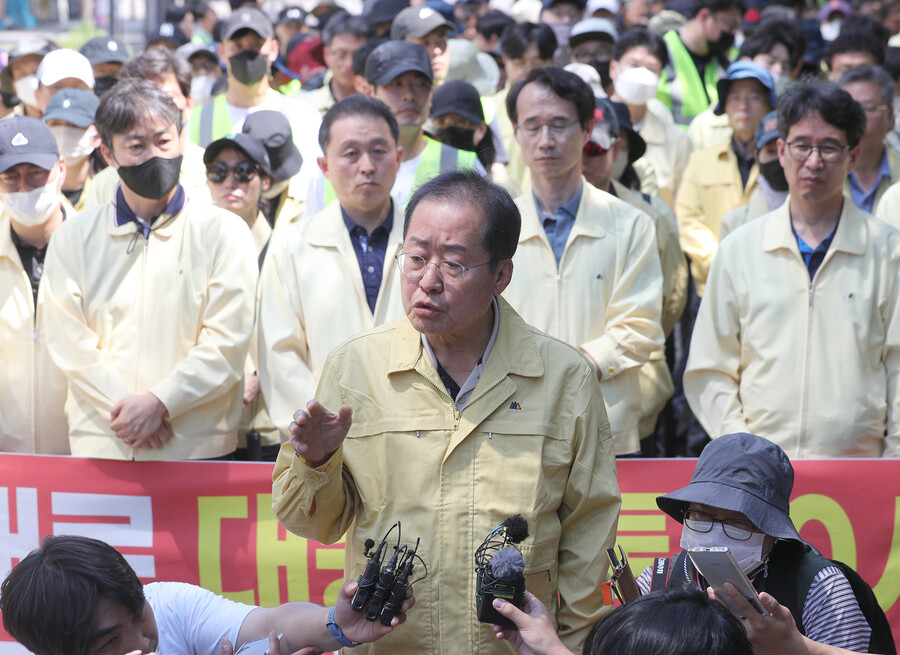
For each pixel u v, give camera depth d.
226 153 5.51
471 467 2.88
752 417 4.70
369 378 2.99
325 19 10.79
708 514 2.91
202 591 3.18
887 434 4.64
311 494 2.76
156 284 4.61
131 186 4.55
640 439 5.30
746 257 4.77
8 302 4.84
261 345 4.70
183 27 11.79
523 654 2.61
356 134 4.63
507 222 2.84
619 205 4.97
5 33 14.61
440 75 7.56
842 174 4.62
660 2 11.66
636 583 2.92
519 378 2.95
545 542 2.88
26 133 4.77
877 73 6.04
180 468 4.48
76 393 4.58
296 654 2.88
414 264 2.83
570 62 8.81
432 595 2.85
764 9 11.04
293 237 4.79
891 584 4.37
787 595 2.86
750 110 6.79
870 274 4.61
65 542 2.60
